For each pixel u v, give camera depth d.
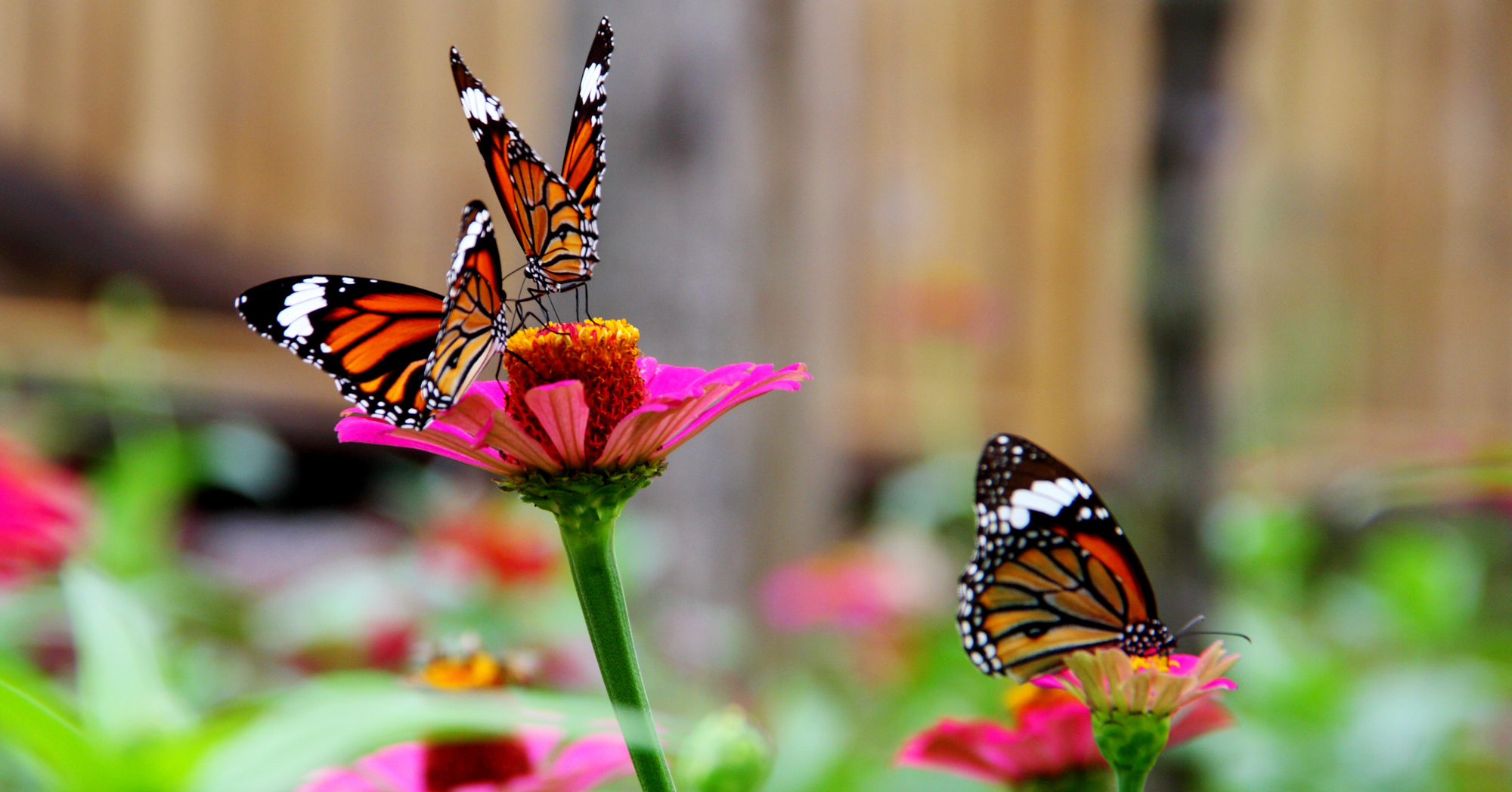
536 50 2.28
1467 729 1.44
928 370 2.07
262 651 1.40
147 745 0.89
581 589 0.92
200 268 2.15
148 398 1.55
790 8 1.46
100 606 0.91
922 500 2.02
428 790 0.95
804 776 1.09
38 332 1.87
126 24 2.14
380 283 0.92
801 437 1.53
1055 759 0.94
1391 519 2.02
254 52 2.22
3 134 2.07
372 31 2.28
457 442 0.91
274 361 2.11
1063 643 0.93
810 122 1.50
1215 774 1.10
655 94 1.42
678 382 0.94
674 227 1.42
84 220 2.06
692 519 1.48
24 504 1.08
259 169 2.22
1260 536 1.78
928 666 1.58
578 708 0.91
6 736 0.89
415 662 0.96
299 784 0.94
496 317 0.92
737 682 1.41
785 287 1.48
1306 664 1.40
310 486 2.21
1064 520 0.93
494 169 0.94
